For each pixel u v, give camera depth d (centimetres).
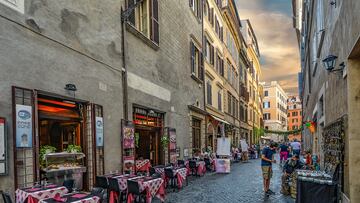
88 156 955
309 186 716
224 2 3362
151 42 1427
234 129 3738
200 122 2330
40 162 793
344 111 743
